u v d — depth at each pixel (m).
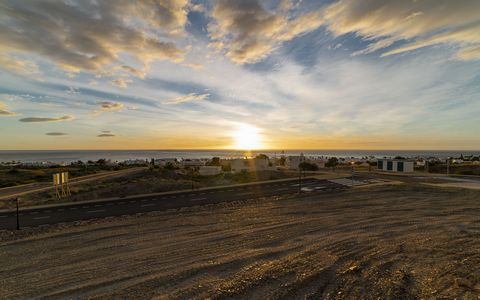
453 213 13.46
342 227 11.38
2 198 24.34
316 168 55.59
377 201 18.44
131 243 10.84
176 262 7.88
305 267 6.47
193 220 14.97
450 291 4.79
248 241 10.02
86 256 9.42
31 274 7.88
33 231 14.09
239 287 5.48
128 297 5.48
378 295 4.85
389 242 8.50
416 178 35.91
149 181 34.56
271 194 25.11
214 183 36.34
